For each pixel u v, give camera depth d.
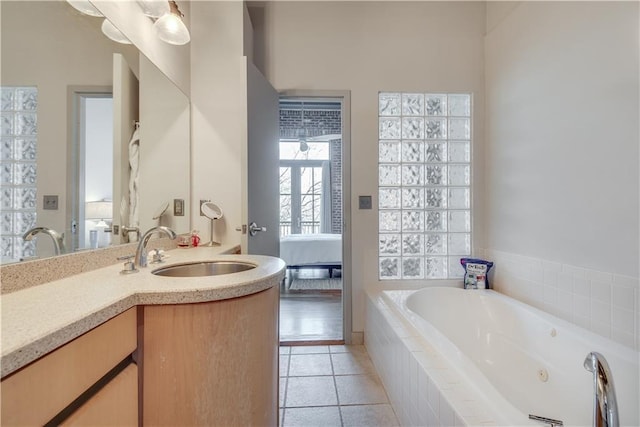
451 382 1.10
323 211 6.33
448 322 2.18
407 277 2.58
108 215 1.33
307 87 2.45
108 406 0.73
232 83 2.17
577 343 1.42
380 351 1.91
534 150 1.98
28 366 0.53
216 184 2.17
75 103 1.13
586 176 1.60
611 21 1.46
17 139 0.88
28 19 0.92
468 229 2.61
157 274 1.26
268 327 1.13
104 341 0.73
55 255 1.03
